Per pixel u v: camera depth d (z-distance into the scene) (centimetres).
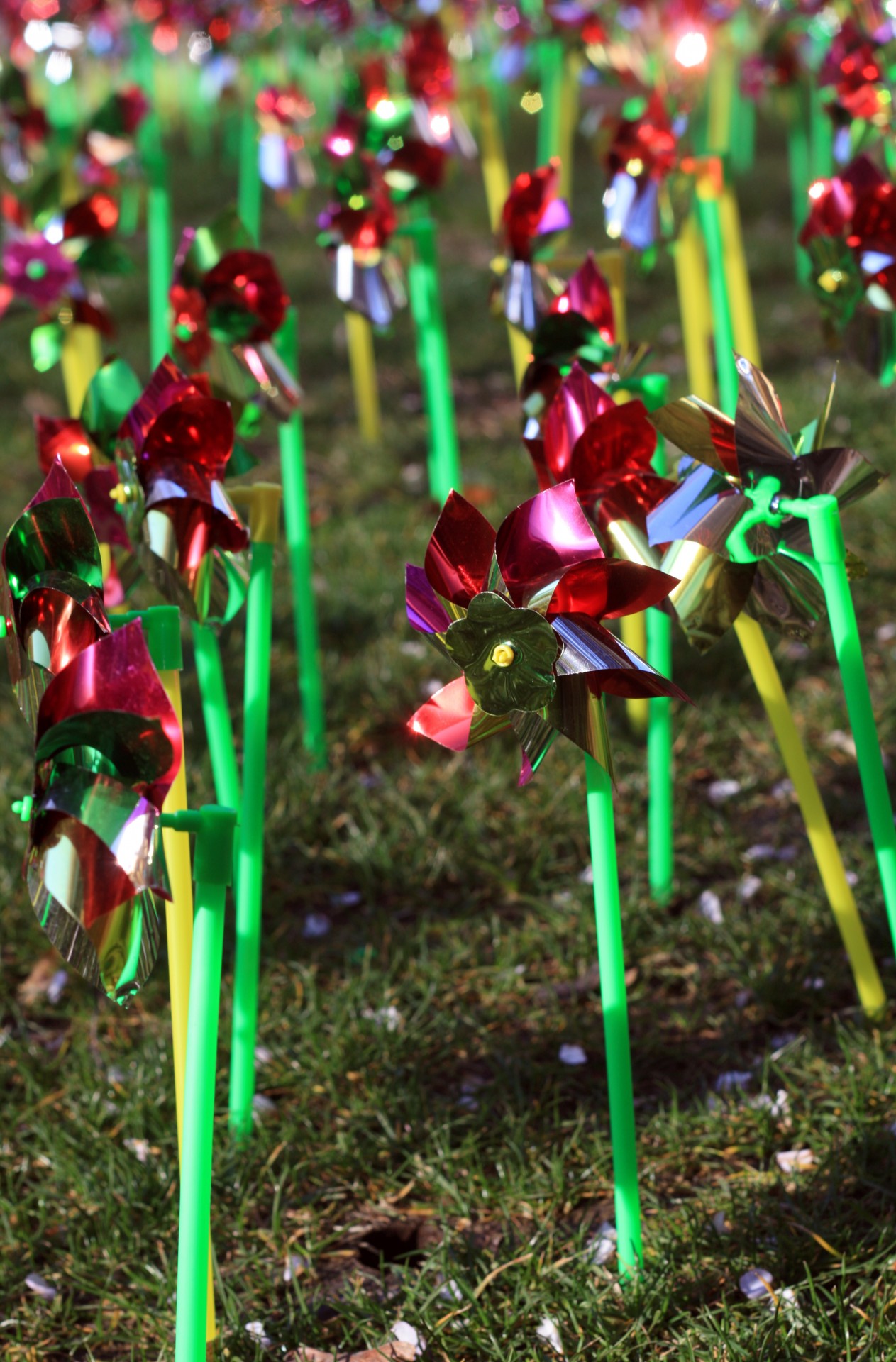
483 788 300
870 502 424
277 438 549
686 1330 168
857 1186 192
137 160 487
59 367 650
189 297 231
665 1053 228
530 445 199
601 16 542
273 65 669
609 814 166
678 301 685
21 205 392
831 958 243
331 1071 223
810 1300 172
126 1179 201
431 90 424
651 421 169
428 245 380
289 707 342
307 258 810
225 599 180
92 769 128
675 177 311
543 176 249
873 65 369
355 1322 175
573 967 248
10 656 145
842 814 290
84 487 196
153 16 698
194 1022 136
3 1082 231
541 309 254
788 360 587
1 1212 201
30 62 680
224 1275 188
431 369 390
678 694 146
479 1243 191
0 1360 177
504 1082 221
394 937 263
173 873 164
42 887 127
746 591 187
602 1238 187
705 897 263
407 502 474
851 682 181
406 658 360
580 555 148
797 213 713
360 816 300
